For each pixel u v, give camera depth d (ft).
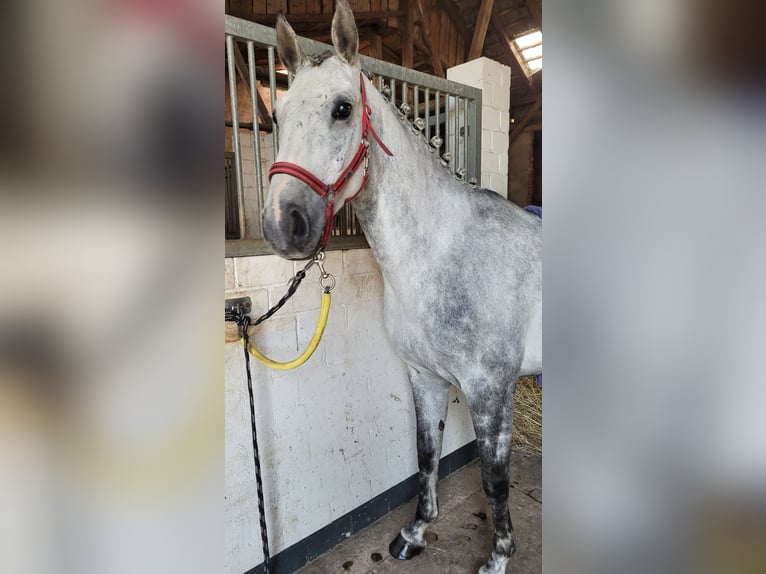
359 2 15.85
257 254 4.05
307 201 2.84
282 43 3.33
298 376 4.49
